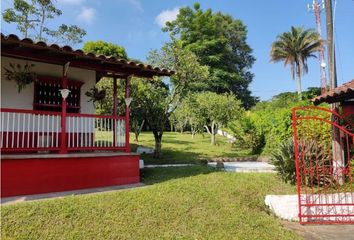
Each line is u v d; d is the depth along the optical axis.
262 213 8.37
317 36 46.97
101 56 9.37
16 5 25.02
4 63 10.17
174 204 7.88
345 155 10.57
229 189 9.39
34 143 10.03
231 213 7.83
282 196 9.08
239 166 14.45
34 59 9.20
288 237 7.07
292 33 49.66
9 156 8.37
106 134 11.22
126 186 10.05
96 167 9.81
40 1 25.80
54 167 9.04
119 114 16.09
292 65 50.88
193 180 10.14
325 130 11.85
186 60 15.35
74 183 9.34
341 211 9.03
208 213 7.68
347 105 10.84
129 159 10.55
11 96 10.30
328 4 11.54
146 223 6.89
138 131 22.64
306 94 41.09
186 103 19.27
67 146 10.38
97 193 8.70
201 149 21.09
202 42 51.34
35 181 8.69
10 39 7.82
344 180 10.03
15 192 8.37
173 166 13.48
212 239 6.54
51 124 10.31
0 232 5.98
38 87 10.88
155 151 16.31
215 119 25.08
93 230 6.40
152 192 8.58
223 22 60.19
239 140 20.72
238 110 26.31
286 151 10.70
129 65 10.18
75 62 9.75
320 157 10.49
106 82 15.94
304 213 8.91
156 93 15.72
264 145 18.56
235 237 6.71
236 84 54.78
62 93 9.53
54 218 6.59
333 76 11.23
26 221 6.38
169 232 6.66
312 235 7.69
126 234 6.42
